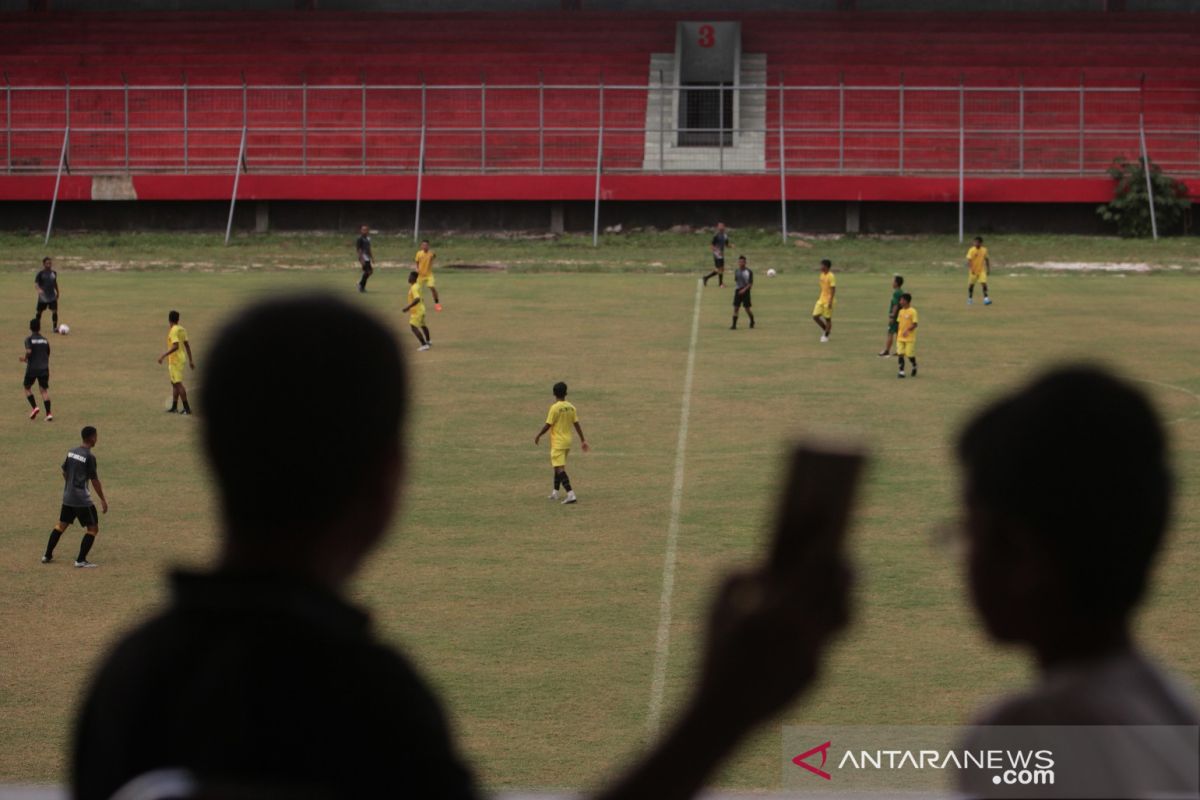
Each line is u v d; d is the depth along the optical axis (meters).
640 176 66.81
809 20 79.12
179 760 2.13
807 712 14.58
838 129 69.81
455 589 18.97
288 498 2.29
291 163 72.38
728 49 76.00
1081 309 47.81
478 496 24.03
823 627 1.98
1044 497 2.33
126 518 22.84
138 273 58.31
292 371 2.28
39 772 13.20
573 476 25.42
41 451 27.66
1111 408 2.36
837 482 1.96
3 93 74.06
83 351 39.47
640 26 79.12
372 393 2.33
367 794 2.14
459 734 14.06
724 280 56.53
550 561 20.30
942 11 81.75
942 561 19.95
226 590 2.25
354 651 2.21
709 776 2.01
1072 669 2.39
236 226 68.81
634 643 16.86
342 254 63.75
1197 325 43.91
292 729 2.12
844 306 48.72
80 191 67.19
